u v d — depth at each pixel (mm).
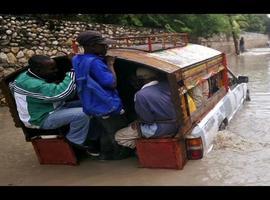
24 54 12555
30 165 6512
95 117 5973
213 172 5562
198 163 5906
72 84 5820
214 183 5207
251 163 5828
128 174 5719
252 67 20656
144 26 20188
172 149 5652
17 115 6391
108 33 16453
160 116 5621
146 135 5723
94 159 6484
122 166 6070
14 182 5750
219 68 8047
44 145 6355
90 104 5641
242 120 8383
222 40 30031
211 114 6809
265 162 5844
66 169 6168
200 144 5953
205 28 24094
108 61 5781
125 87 6758
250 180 5246
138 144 5828
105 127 6070
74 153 6281
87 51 5730
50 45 13352
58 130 6324
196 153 5973
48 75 6066
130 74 6652
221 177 5387
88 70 5559
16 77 6406
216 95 7562
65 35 13875
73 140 6090
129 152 6406
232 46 33250
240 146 6547
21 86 5941
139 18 19609
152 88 5684
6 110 11484
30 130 6512
